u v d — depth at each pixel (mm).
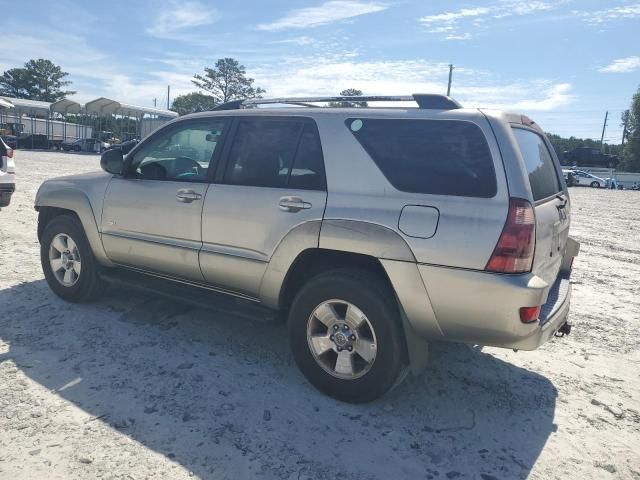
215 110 4230
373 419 3275
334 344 3430
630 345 4734
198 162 4148
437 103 3307
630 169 69688
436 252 3018
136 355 3967
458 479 2764
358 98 3609
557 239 3658
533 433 3240
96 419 3100
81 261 4793
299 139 3643
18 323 4445
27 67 95688
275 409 3320
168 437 2965
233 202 3793
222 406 3318
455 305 3018
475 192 3004
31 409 3166
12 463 2678
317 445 2973
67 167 22609
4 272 5805
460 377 3916
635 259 8922
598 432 3289
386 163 3287
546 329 3141
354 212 3279
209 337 4383
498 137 3033
